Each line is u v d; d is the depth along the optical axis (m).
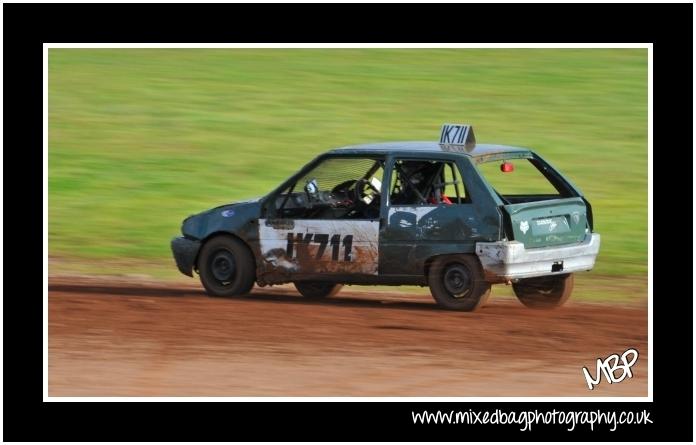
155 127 63.62
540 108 66.06
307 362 27.75
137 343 29.91
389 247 32.53
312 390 25.45
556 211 32.34
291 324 31.77
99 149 59.38
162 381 26.28
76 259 42.47
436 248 31.98
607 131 61.56
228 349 29.08
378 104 67.31
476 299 31.95
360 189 33.94
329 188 34.69
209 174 55.44
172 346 29.47
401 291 38.69
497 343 29.67
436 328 31.12
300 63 77.50
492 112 65.31
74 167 56.22
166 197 51.78
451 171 32.91
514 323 32.03
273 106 67.25
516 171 55.34
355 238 32.94
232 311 33.50
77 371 27.31
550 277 33.94
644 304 35.44
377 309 33.88
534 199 34.41
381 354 28.47
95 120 64.81
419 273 32.47
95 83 72.56
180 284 38.69
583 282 38.91
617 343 29.98
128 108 67.31
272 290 38.25
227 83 72.50
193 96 69.75
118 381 26.41
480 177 31.56
